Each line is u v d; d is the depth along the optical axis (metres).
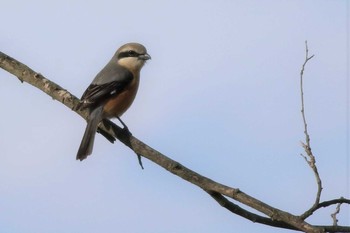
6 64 10.96
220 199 8.91
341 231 8.48
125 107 12.07
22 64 11.04
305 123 8.35
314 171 8.09
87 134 10.63
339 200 8.30
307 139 8.23
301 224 7.91
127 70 12.29
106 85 11.72
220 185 8.56
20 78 10.91
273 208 8.11
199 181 8.77
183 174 8.88
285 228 9.04
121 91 11.88
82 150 10.41
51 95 10.77
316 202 8.02
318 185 8.04
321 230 7.78
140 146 9.46
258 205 8.12
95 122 10.78
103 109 11.45
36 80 10.81
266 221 9.02
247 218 9.02
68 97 10.67
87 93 11.63
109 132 10.58
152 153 9.28
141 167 9.36
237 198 8.38
